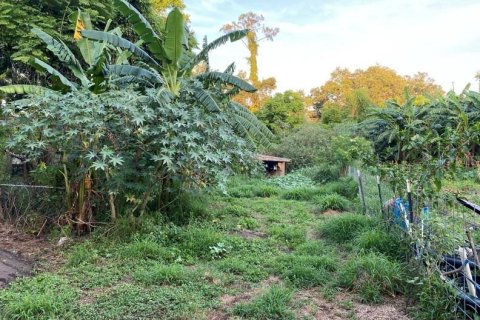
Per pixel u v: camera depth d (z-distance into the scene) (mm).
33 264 4477
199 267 4445
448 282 3156
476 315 2832
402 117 12992
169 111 5289
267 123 22828
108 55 7469
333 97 33344
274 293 3633
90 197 5539
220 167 5914
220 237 5379
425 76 37062
